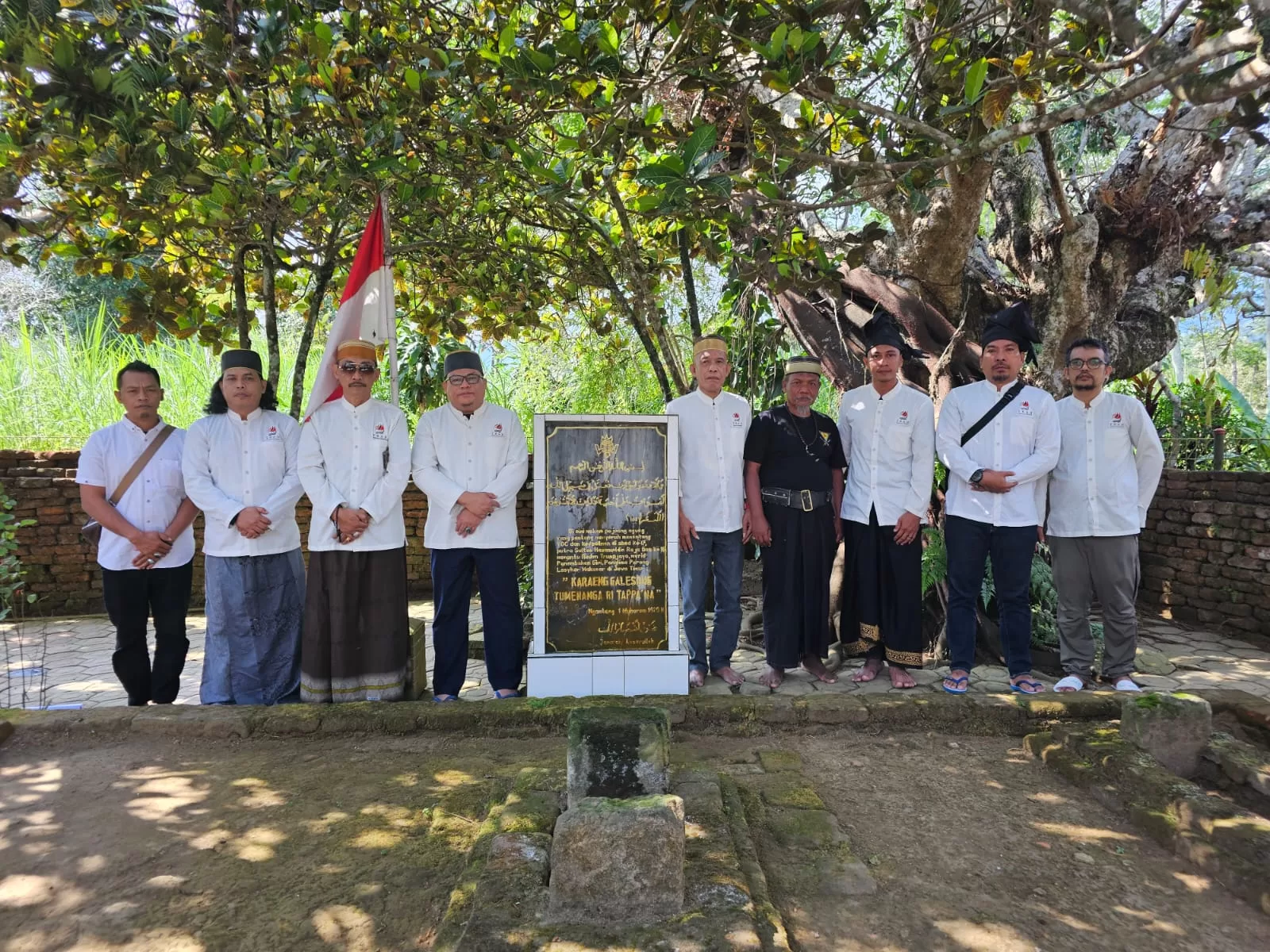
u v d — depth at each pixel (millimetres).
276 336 5520
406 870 2605
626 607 4285
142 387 4293
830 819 2912
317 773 3379
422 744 3732
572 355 9617
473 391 4250
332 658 4094
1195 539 6445
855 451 4648
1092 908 2414
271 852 2725
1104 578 4383
